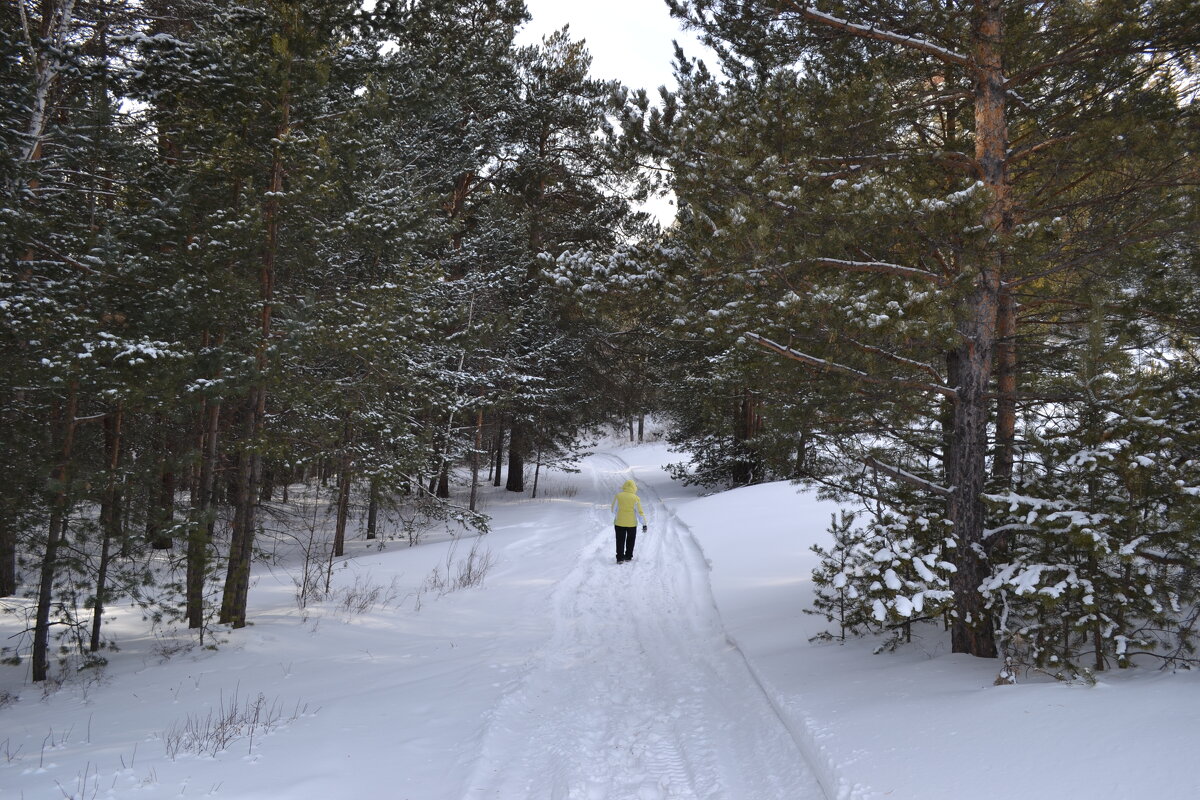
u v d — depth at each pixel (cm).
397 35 1002
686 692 603
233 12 921
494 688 616
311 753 471
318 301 959
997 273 572
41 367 684
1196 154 510
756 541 1243
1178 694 373
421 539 1695
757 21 674
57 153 923
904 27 582
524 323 2139
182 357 729
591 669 687
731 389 777
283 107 916
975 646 563
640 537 1541
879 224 501
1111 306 536
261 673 704
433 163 1811
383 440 1340
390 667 718
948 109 721
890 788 342
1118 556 427
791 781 404
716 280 573
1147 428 438
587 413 2403
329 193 888
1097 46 537
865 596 573
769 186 560
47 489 693
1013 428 643
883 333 480
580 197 2295
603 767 452
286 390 900
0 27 852
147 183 894
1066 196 641
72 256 801
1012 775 324
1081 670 436
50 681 730
